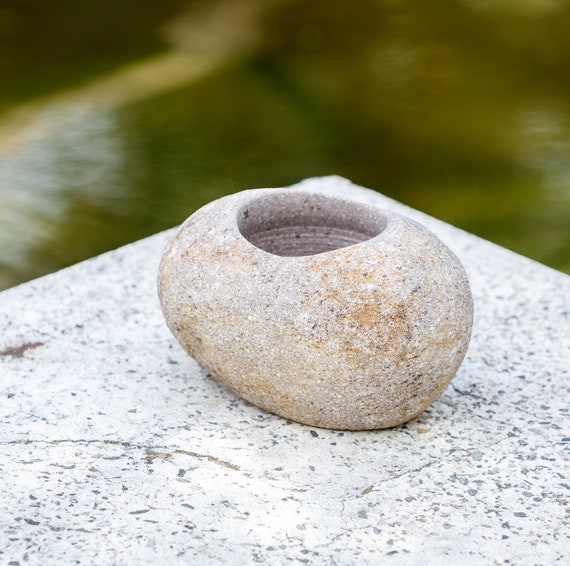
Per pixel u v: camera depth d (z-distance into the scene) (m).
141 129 1.19
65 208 1.05
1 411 0.77
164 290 0.77
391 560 0.70
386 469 0.74
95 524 0.71
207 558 0.70
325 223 0.79
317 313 0.73
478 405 0.78
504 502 0.73
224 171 1.11
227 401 0.78
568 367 0.81
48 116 1.22
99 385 0.79
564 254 1.00
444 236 0.92
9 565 0.69
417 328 0.74
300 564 0.70
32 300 0.85
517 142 1.18
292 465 0.74
